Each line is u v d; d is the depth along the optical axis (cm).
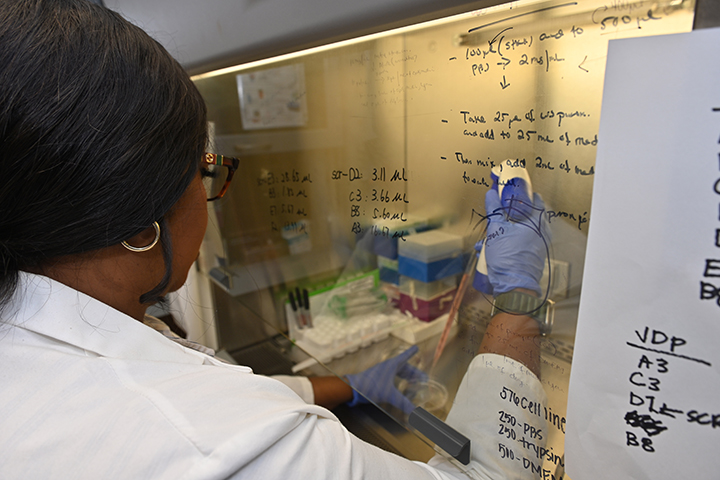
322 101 78
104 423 36
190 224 53
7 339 41
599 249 41
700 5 32
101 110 36
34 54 34
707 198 33
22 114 34
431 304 70
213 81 105
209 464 34
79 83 35
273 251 110
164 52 44
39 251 40
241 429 36
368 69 65
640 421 42
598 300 42
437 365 71
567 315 49
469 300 62
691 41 32
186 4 89
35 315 41
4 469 34
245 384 44
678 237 36
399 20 54
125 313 50
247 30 77
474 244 58
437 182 61
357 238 82
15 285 40
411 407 77
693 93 32
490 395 60
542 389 53
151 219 43
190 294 142
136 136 39
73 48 35
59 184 36
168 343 49
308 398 102
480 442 62
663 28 35
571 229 46
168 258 50
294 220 99
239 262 125
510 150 50
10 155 34
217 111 109
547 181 47
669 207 35
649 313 39
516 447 57
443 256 64
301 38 67
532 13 43
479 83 51
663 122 34
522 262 52
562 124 44
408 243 71
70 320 42
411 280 72
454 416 67
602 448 45
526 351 55
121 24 40
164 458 34
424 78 57
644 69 34
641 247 38
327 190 86
